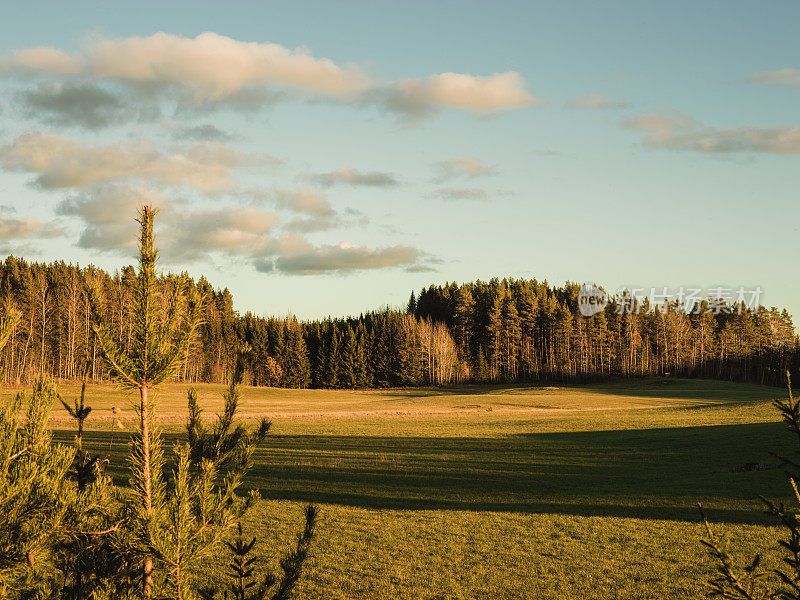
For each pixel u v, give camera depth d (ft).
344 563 59.62
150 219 13.74
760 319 431.43
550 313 458.91
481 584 54.19
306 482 104.63
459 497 94.12
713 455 123.44
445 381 433.07
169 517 13.42
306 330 501.97
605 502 88.69
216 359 390.01
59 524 12.60
